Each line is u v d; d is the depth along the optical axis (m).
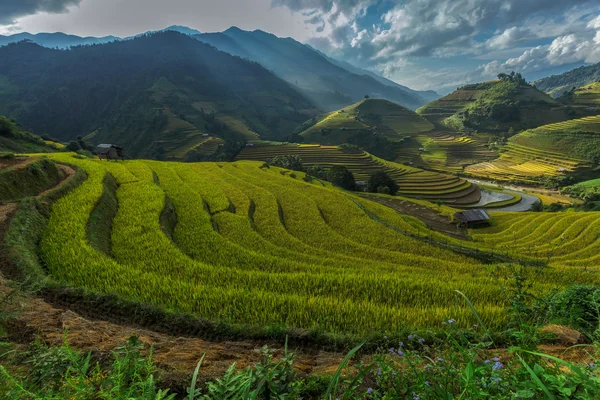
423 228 39.00
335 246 25.73
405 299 12.57
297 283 13.47
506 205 89.44
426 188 101.06
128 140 182.88
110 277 11.93
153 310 8.84
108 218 21.56
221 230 25.14
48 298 9.33
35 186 24.23
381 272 16.98
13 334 6.31
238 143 133.88
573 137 134.75
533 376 1.86
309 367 6.14
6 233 14.02
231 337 7.95
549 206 78.19
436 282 13.97
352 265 20.05
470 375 2.34
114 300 9.27
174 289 11.26
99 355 5.31
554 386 1.97
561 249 39.62
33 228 16.36
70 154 48.16
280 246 24.02
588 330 6.55
